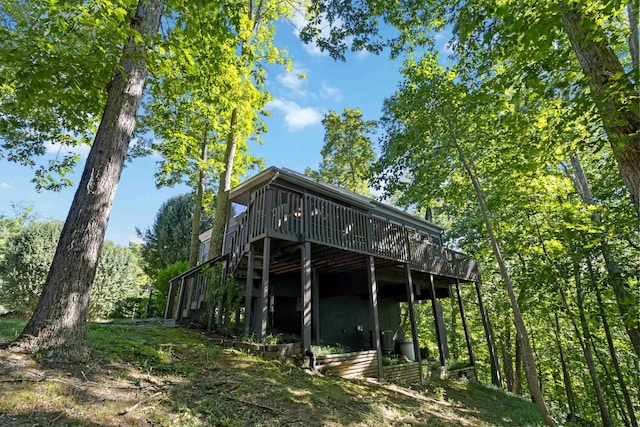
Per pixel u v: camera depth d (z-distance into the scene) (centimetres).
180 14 579
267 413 383
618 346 1444
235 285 754
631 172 427
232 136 1330
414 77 974
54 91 511
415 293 1352
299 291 1184
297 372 588
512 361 2011
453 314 2020
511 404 907
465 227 1485
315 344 879
